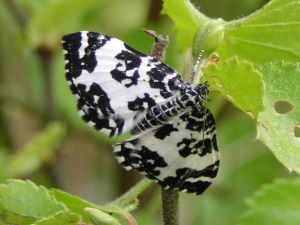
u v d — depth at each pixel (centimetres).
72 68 16
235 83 15
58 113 27
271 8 17
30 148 26
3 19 29
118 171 27
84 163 29
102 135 27
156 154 16
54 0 25
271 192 21
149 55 16
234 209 27
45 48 26
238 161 27
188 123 16
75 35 16
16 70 29
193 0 26
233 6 26
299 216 21
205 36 17
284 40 17
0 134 29
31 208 16
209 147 16
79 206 17
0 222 17
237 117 27
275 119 16
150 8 26
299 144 16
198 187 16
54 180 26
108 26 29
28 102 28
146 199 26
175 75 16
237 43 18
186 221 27
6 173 26
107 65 16
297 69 16
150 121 16
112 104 16
